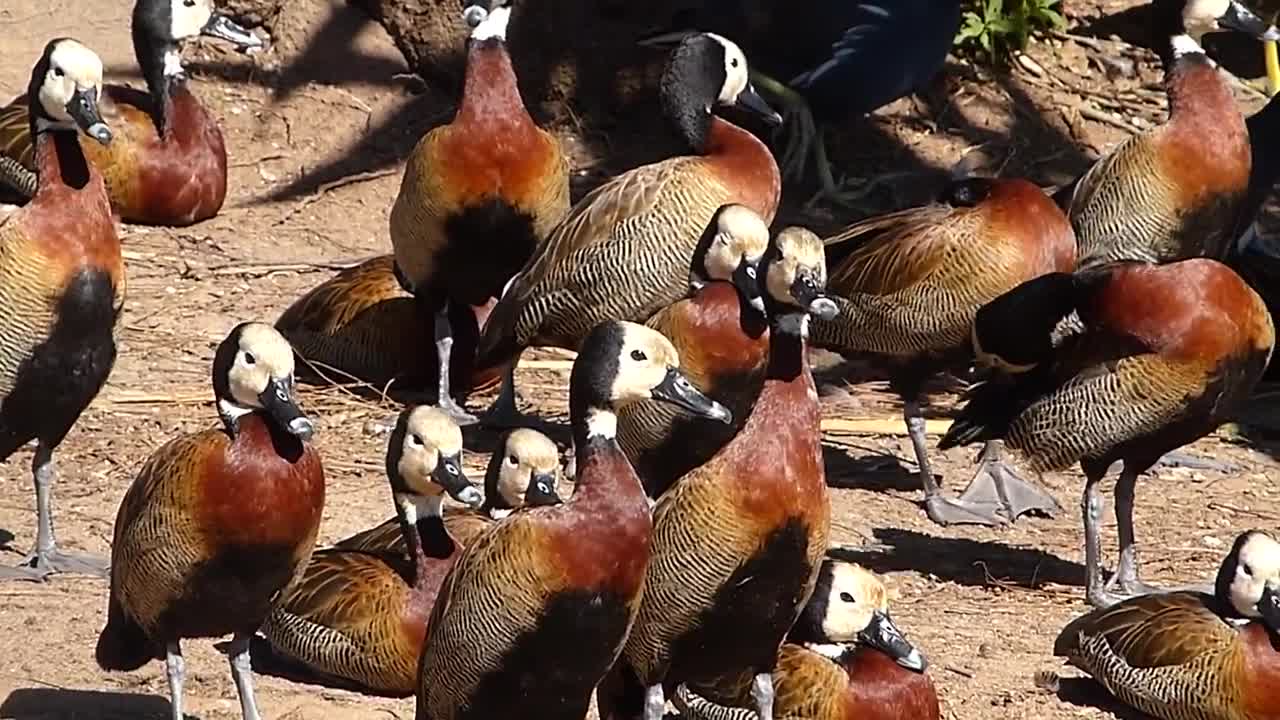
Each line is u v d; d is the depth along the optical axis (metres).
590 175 20.83
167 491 9.70
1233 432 16.08
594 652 9.18
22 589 12.26
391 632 10.73
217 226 19.61
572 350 14.77
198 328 17.14
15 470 14.24
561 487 14.00
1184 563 13.55
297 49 22.06
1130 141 15.55
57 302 12.05
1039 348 12.95
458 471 10.64
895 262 14.13
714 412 9.38
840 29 19.39
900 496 14.64
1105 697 11.41
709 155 14.49
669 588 9.84
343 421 15.55
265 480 9.69
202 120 19.45
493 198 15.17
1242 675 10.79
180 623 9.91
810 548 9.84
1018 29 21.66
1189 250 15.62
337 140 21.22
